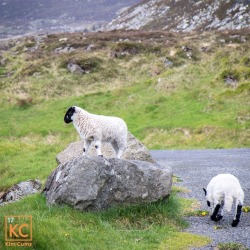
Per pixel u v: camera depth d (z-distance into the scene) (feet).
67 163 58.03
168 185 57.67
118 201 55.31
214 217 56.18
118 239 47.50
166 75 215.31
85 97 207.62
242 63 203.62
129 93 204.74
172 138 147.33
